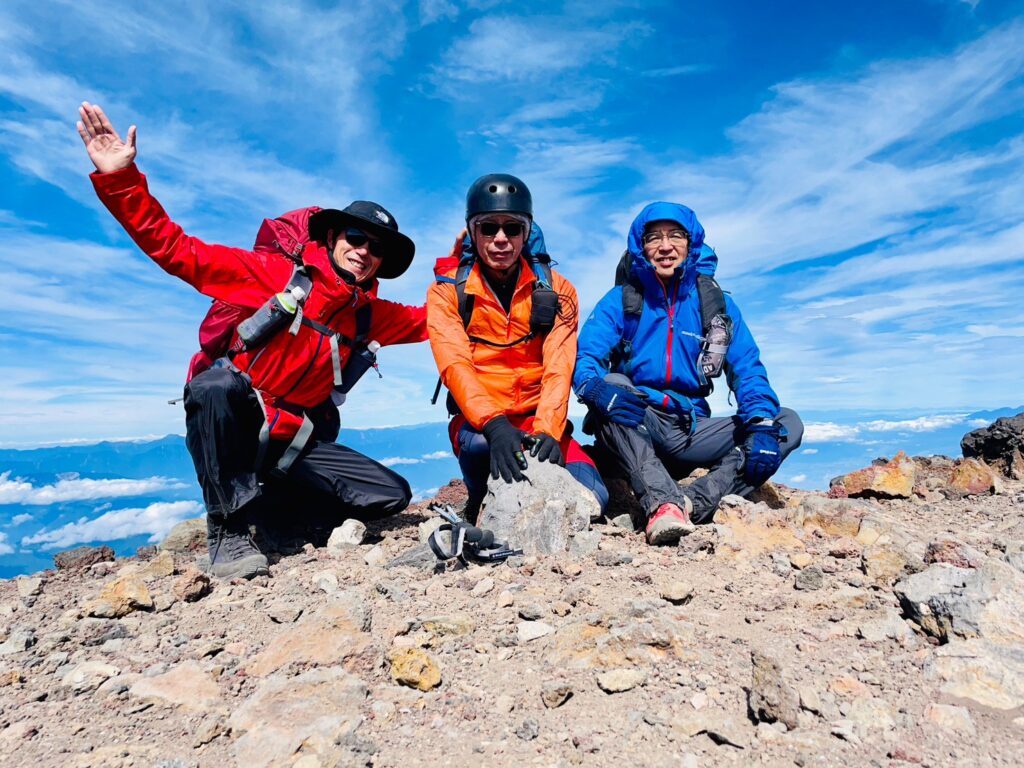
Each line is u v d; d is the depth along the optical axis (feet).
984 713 6.88
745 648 8.63
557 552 13.15
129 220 13.00
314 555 14.73
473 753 6.71
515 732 7.04
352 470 16.33
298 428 15.06
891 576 10.71
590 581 11.41
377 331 16.52
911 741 6.49
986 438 21.59
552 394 15.16
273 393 14.79
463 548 13.01
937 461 21.84
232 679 8.45
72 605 11.94
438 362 15.40
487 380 15.83
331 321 14.90
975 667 7.51
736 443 15.78
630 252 15.89
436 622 9.75
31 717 7.64
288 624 10.35
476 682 8.23
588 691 7.77
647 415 15.90
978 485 18.30
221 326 14.70
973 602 8.38
